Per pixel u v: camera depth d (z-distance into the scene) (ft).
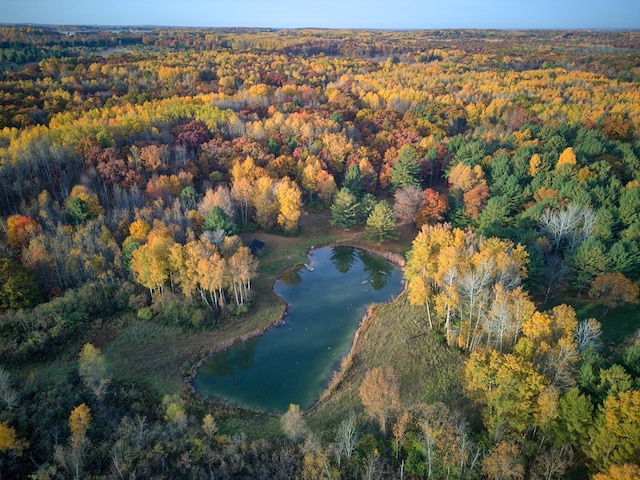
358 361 217.56
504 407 153.58
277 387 206.69
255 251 332.80
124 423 166.61
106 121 417.49
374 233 345.51
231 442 161.58
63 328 220.64
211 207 329.93
